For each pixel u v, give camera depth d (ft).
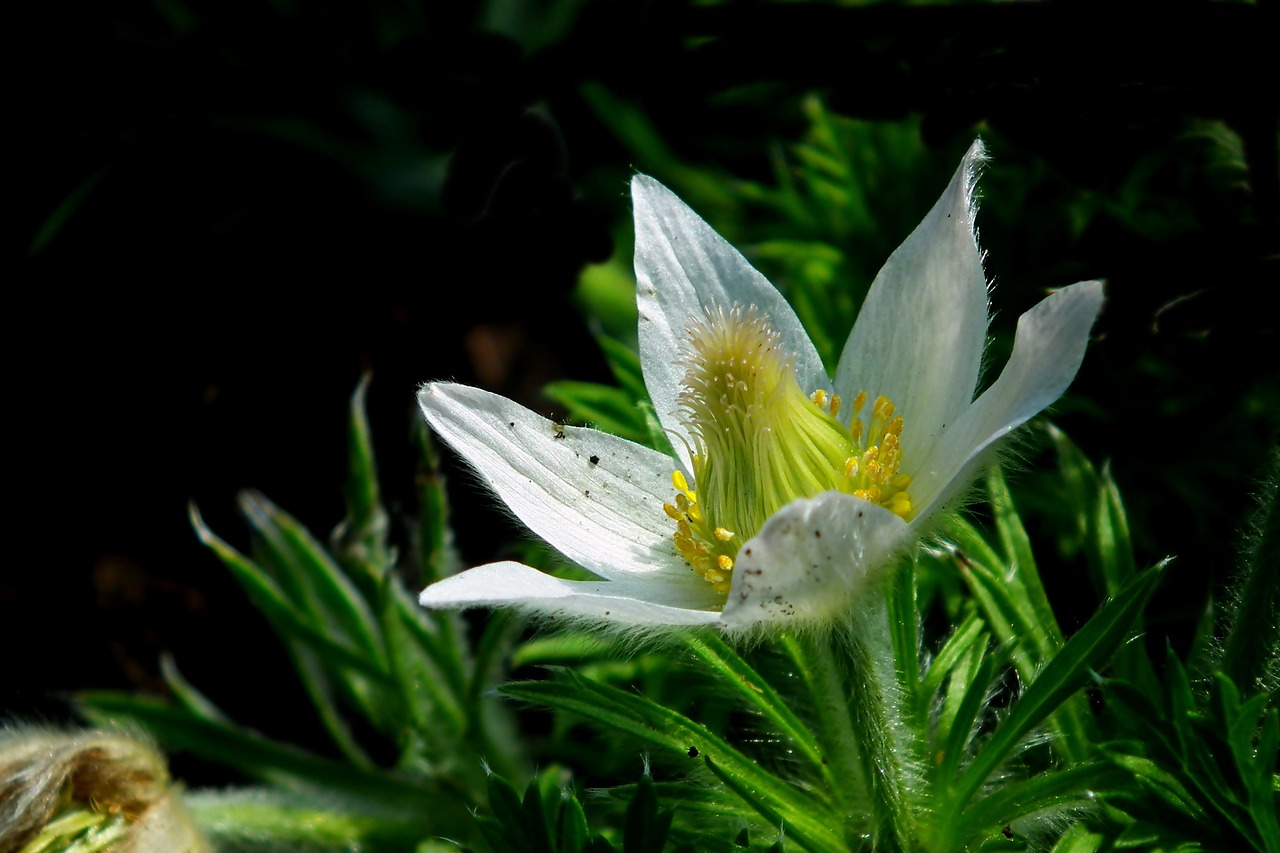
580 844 1.18
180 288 1.51
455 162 1.42
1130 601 1.17
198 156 1.46
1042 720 1.19
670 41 1.37
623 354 1.39
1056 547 1.40
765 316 1.22
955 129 1.32
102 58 1.43
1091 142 1.31
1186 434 1.38
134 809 1.29
